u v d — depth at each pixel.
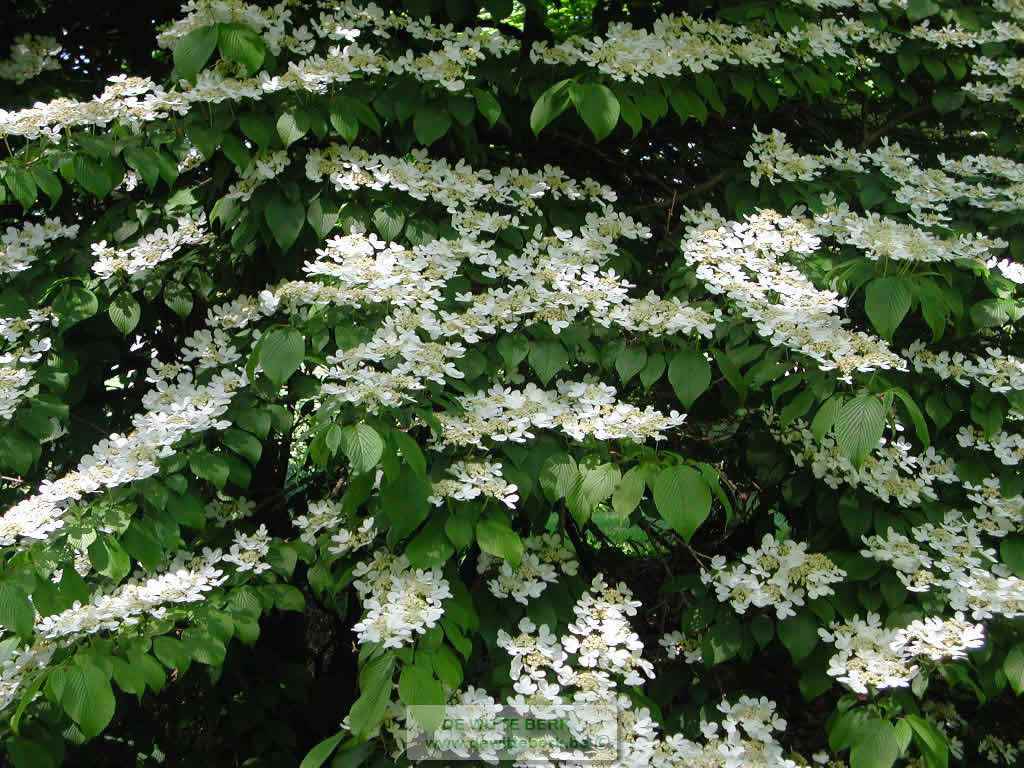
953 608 1.67
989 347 1.90
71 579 1.57
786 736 1.84
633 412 1.64
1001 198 1.94
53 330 1.82
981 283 1.88
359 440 1.51
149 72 2.22
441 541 1.59
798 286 1.72
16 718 1.49
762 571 1.67
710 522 2.07
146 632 1.61
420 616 1.54
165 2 2.15
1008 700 1.97
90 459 1.64
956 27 2.12
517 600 1.67
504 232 1.81
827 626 1.70
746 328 1.72
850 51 2.09
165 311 2.06
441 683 1.52
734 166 2.05
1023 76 2.04
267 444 2.12
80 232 1.99
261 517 2.12
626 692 1.63
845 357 1.64
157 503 1.62
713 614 1.74
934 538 1.70
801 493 1.81
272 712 2.11
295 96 1.78
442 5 1.96
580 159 2.12
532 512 1.68
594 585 1.67
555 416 1.65
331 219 1.77
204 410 1.66
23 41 2.07
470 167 1.85
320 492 2.05
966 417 1.86
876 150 2.19
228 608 1.67
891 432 1.81
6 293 1.79
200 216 1.87
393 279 1.65
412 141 1.88
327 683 2.18
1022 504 1.73
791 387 1.66
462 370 1.68
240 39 1.71
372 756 1.60
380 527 1.65
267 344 1.61
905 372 1.80
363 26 1.88
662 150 2.14
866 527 1.74
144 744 2.03
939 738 1.58
